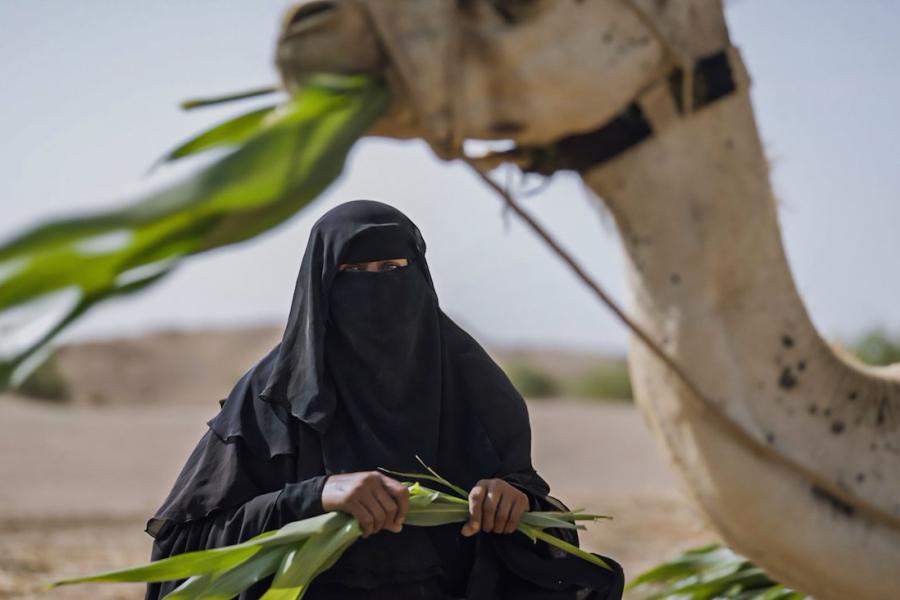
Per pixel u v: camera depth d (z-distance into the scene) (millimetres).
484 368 3945
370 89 2680
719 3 3213
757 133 3252
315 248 3795
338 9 2705
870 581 3371
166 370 37406
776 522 3326
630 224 3260
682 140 3182
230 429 3758
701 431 3289
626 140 3174
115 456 18641
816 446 3322
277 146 2207
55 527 9477
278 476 3701
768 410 3285
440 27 2777
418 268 3865
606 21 3021
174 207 1941
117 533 9117
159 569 3121
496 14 2908
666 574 5121
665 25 3098
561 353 42219
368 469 3662
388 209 3846
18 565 7168
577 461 19500
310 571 3240
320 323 3730
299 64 2711
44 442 19438
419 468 3727
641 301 3293
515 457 3854
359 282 3725
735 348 3254
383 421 3727
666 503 10367
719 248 3221
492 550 3695
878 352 18141
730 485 3295
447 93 2791
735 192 3221
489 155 3236
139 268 2010
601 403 34844
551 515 3678
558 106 2990
